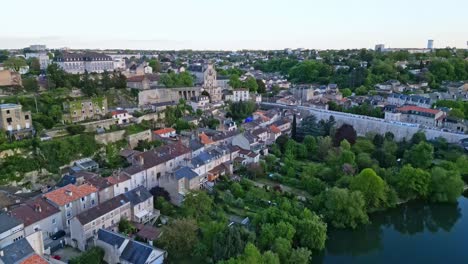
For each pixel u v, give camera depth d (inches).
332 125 7293.3
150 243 3484.3
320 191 4707.2
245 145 5974.4
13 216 3331.7
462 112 7800.2
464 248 4005.9
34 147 4958.2
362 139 6658.5
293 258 3275.1
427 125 7436.0
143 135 6156.5
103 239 3292.3
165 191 4456.2
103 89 7490.2
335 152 5723.4
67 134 5526.6
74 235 3501.5
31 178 4771.2
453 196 4781.0
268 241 3444.9
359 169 5354.3
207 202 4042.8
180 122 6840.6
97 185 4121.6
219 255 3149.6
